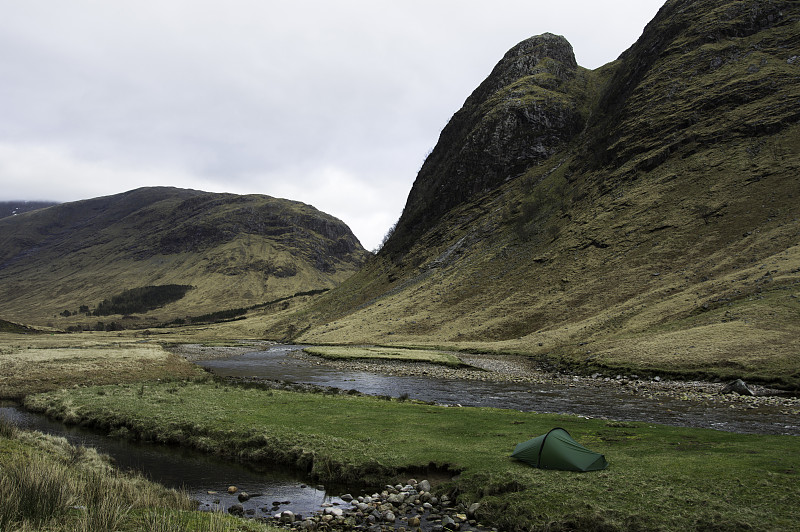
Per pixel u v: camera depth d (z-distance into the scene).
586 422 27.67
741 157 101.31
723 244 83.81
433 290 135.38
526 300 104.88
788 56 116.94
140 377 51.22
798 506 13.52
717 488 15.17
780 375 41.78
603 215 115.38
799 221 76.19
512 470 18.28
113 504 11.86
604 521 13.73
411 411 31.38
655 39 155.38
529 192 155.62
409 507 16.62
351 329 128.88
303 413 30.42
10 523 10.30
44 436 23.22
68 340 139.38
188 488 19.05
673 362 50.22
